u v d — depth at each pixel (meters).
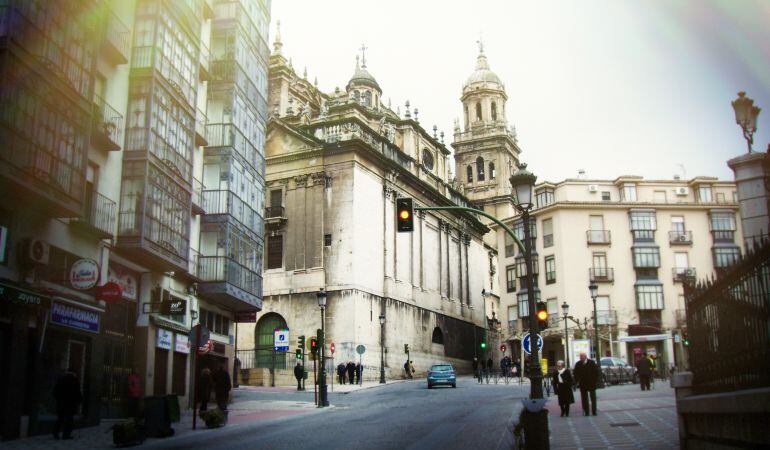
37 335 17.98
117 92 22.48
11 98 16.20
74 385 17.48
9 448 15.19
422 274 59.19
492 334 71.81
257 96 34.22
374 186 53.81
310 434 17.34
